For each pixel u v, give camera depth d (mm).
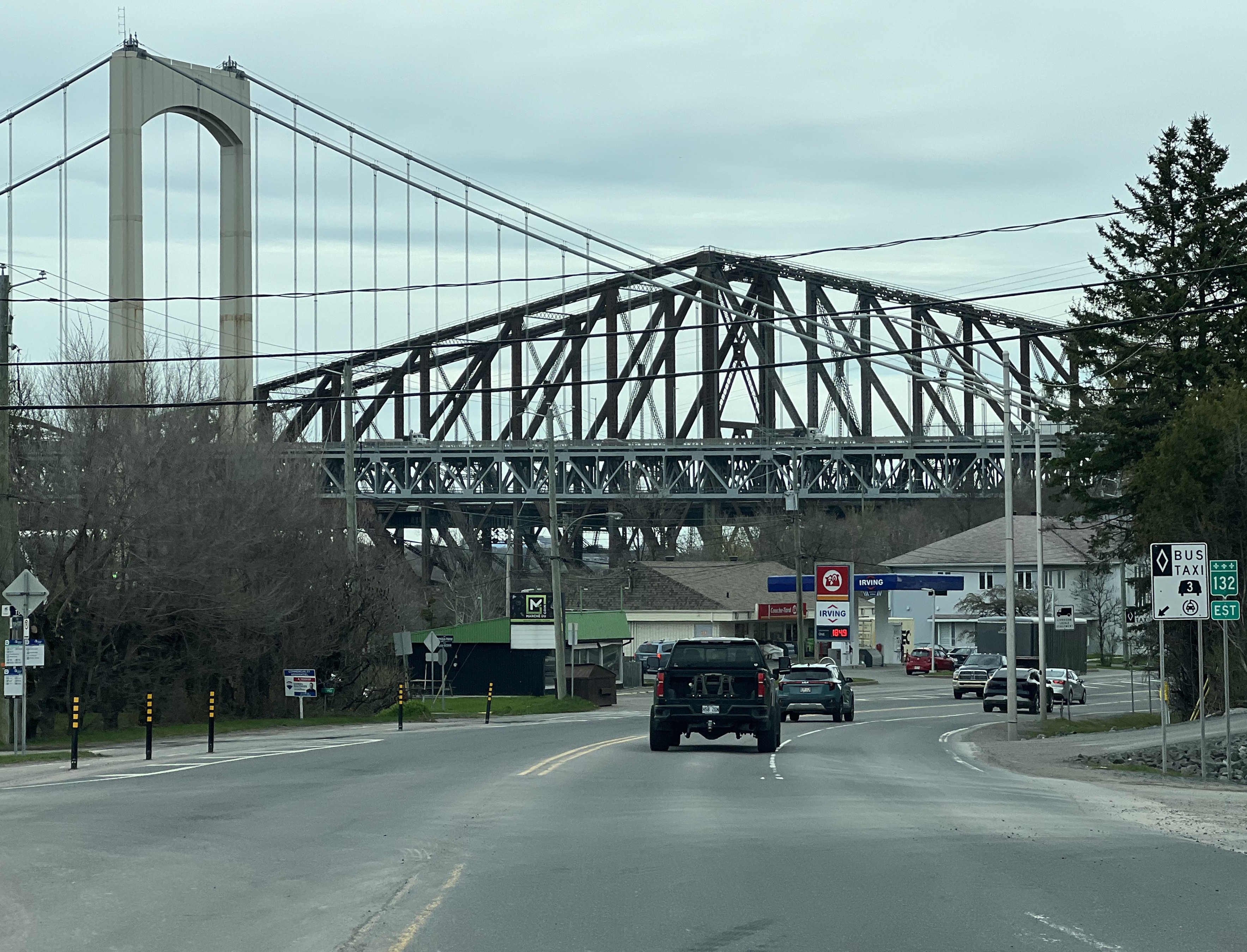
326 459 102062
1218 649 44125
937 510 134625
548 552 121562
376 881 11336
